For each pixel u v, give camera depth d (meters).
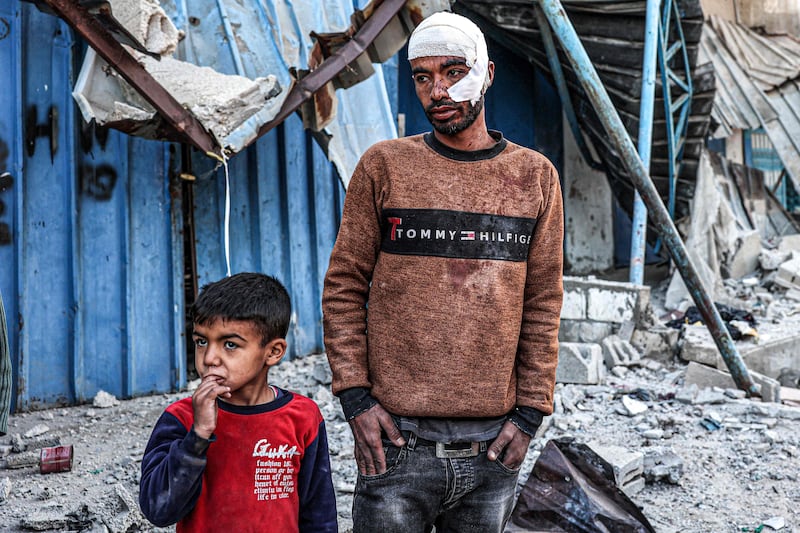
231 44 4.96
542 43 8.30
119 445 4.59
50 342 5.34
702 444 4.62
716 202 9.10
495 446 1.99
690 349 6.56
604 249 10.23
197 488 1.65
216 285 1.73
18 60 5.11
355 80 5.25
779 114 12.96
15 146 5.12
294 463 1.81
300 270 6.96
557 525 2.93
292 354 6.84
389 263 1.98
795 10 13.12
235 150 4.63
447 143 2.02
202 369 1.70
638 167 5.42
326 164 7.21
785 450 4.48
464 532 2.07
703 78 8.45
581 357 5.92
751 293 8.75
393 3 5.02
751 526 3.54
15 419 5.06
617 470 3.76
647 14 7.53
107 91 4.59
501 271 1.96
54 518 3.30
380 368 1.99
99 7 3.80
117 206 5.60
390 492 1.98
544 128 9.75
